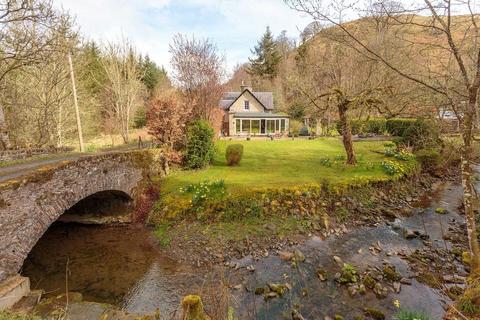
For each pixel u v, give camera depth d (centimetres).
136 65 3275
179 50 1966
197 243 1100
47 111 2083
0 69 1697
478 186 1535
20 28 1606
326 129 3644
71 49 1831
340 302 764
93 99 2853
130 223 1346
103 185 1201
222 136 3322
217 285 859
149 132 1728
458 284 809
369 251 1034
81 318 679
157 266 993
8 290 703
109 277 931
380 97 1394
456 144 1109
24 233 799
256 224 1197
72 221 1376
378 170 1680
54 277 932
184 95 1953
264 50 5644
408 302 752
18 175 920
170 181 1576
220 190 1327
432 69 822
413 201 1522
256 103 3744
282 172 1675
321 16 770
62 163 984
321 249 1058
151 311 766
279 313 729
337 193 1402
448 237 1113
